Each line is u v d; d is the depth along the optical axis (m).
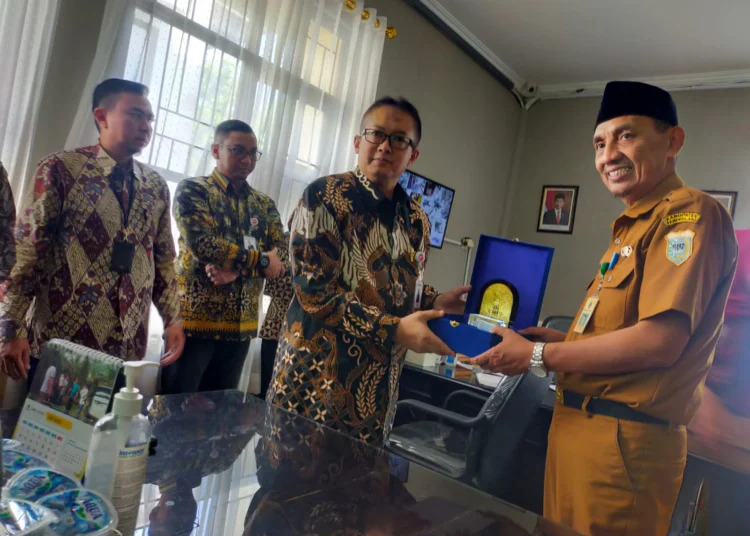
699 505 1.31
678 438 1.00
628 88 1.05
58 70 1.88
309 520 0.63
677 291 0.90
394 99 1.11
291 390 1.06
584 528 1.02
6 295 1.27
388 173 1.10
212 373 1.97
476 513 0.70
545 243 4.62
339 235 1.06
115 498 0.58
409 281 1.16
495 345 1.04
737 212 3.77
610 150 1.08
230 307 1.92
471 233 4.50
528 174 4.80
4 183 1.15
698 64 3.86
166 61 2.12
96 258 1.40
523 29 3.76
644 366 0.93
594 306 1.07
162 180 1.63
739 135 3.83
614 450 0.98
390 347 0.99
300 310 1.09
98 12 1.97
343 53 2.98
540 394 1.70
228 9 2.30
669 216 0.98
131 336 1.48
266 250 2.06
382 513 0.67
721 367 1.39
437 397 2.26
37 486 0.55
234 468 0.75
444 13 3.67
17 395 1.41
